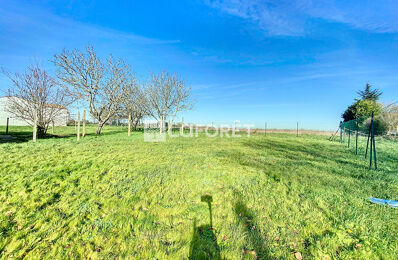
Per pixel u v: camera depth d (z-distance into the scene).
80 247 1.93
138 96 18.42
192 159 5.99
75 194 3.15
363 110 19.47
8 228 2.19
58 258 1.78
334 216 2.61
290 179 4.19
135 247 1.95
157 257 1.82
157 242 2.02
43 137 10.40
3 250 1.86
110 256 1.82
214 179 4.09
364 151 8.51
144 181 3.85
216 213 2.66
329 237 2.16
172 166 5.05
